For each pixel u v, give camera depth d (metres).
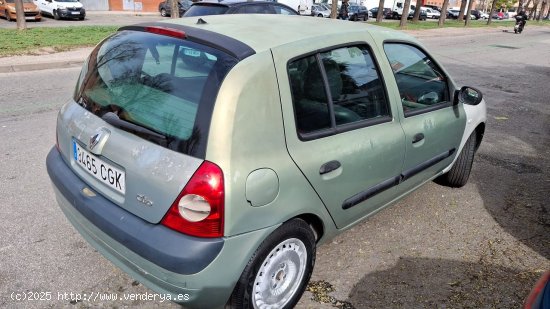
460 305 2.83
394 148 3.06
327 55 2.66
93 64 2.82
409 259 3.29
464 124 4.00
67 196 2.61
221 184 2.05
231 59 2.22
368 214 3.14
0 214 3.55
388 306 2.77
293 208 2.37
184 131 2.13
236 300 2.31
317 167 2.47
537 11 75.56
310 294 2.83
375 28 3.21
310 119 2.49
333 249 3.35
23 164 4.53
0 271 2.88
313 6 36.16
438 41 22.02
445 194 4.44
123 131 2.34
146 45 2.59
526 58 17.00
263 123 2.21
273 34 2.57
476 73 12.40
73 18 24.55
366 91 2.91
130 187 2.24
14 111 6.42
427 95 3.58
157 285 2.23
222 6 9.77
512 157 5.66
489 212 4.12
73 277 2.87
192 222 2.08
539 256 3.44
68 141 2.71
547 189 4.72
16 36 13.72
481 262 3.32
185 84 2.25
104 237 2.36
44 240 3.24
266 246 2.30
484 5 76.12
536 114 8.07
